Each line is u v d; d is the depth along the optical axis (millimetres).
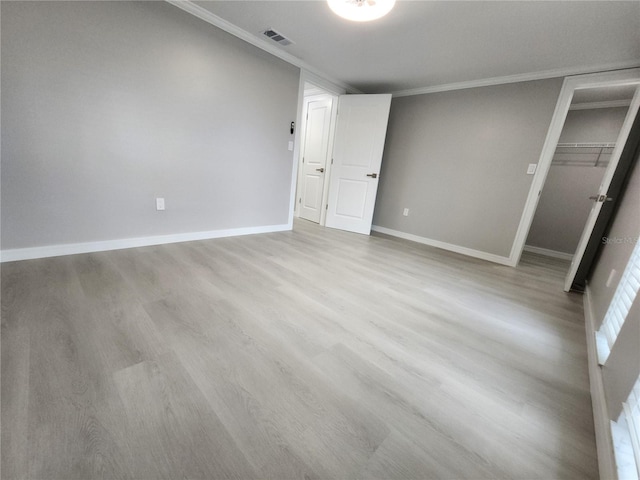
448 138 3631
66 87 1883
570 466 894
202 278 1999
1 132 1721
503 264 3334
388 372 1249
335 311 1738
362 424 969
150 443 833
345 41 2621
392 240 3951
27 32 1695
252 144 3090
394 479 804
